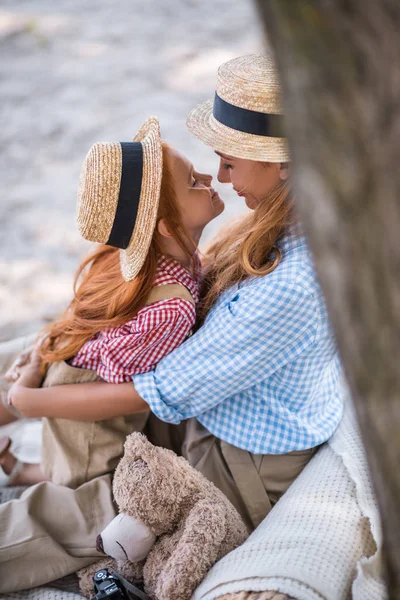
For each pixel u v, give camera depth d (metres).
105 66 6.31
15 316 3.48
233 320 1.59
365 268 0.79
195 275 1.87
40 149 5.11
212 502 1.57
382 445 0.88
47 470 1.92
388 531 0.94
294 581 1.31
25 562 1.68
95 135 5.21
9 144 5.18
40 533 1.71
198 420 1.81
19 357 2.03
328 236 0.80
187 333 1.74
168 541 1.58
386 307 0.80
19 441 2.26
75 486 1.85
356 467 1.61
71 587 1.74
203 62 6.28
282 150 1.55
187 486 1.59
